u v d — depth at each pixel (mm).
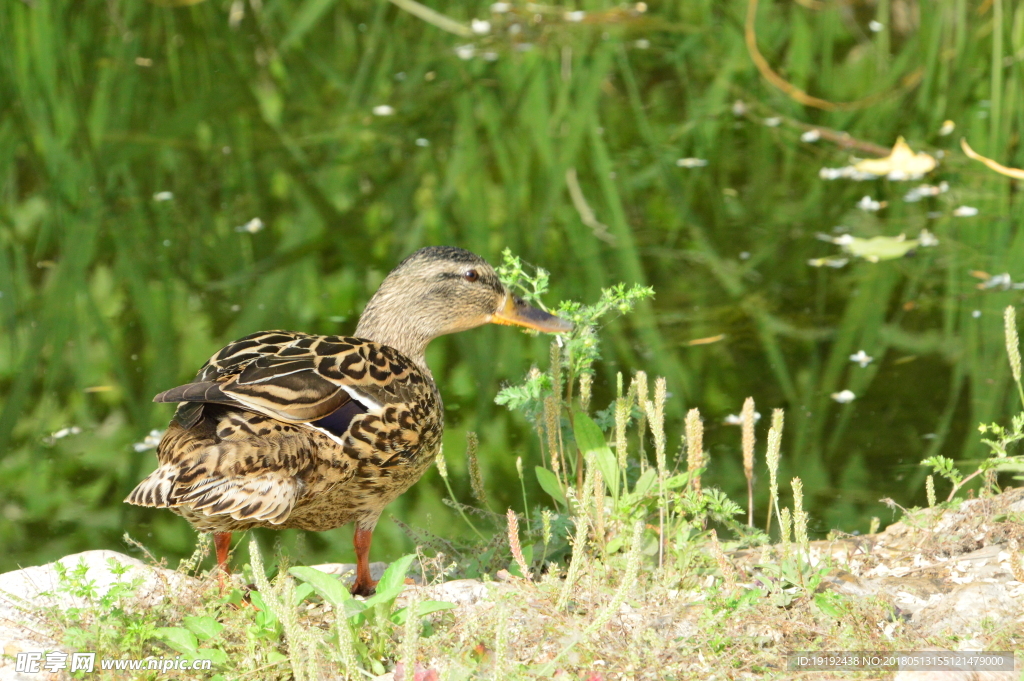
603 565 6711
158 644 6070
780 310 12047
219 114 17672
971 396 10289
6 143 16641
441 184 15484
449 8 20734
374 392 6922
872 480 9203
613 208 14586
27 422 10664
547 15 20422
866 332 11500
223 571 6422
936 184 14914
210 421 6289
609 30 19828
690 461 7074
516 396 7668
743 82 18312
